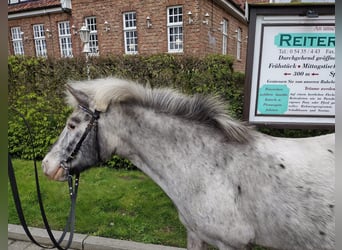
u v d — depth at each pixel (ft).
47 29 41.68
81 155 5.75
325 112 8.27
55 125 17.15
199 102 5.66
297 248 5.16
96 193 13.05
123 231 9.96
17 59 17.44
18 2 45.73
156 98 5.74
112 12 32.96
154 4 30.40
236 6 39.09
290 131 10.98
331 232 4.84
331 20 7.72
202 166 5.36
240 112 12.67
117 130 5.76
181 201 5.59
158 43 31.12
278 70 8.21
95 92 5.63
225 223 5.15
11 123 18.10
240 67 46.26
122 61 14.73
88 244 9.42
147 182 14.15
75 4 35.32
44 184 14.20
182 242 9.30
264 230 5.17
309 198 4.93
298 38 7.95
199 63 13.33
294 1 8.94
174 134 5.59
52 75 16.69
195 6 28.50
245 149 5.41
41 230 10.22
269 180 5.11
